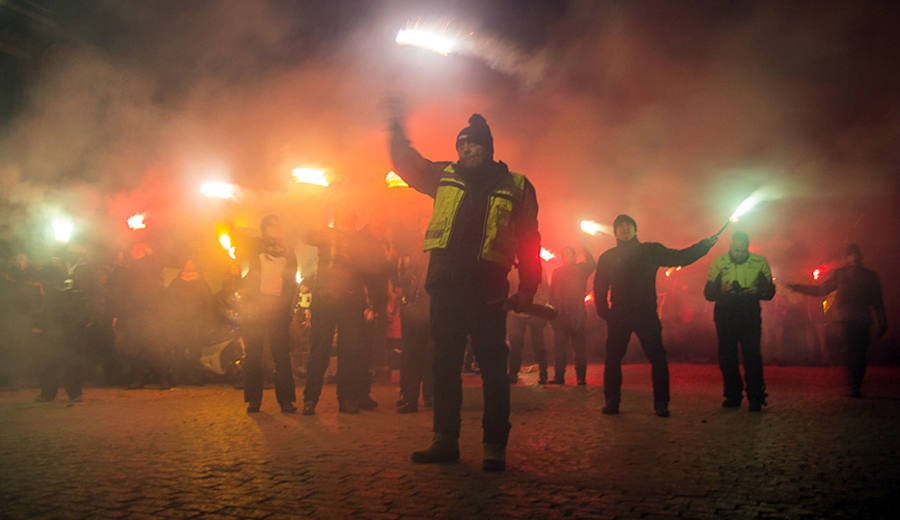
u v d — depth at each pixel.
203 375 11.17
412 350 7.30
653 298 7.21
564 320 11.08
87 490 3.79
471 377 12.88
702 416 7.12
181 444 5.25
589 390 10.14
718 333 7.99
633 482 4.01
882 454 4.92
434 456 4.58
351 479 4.06
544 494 3.72
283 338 7.31
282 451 4.96
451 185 4.62
